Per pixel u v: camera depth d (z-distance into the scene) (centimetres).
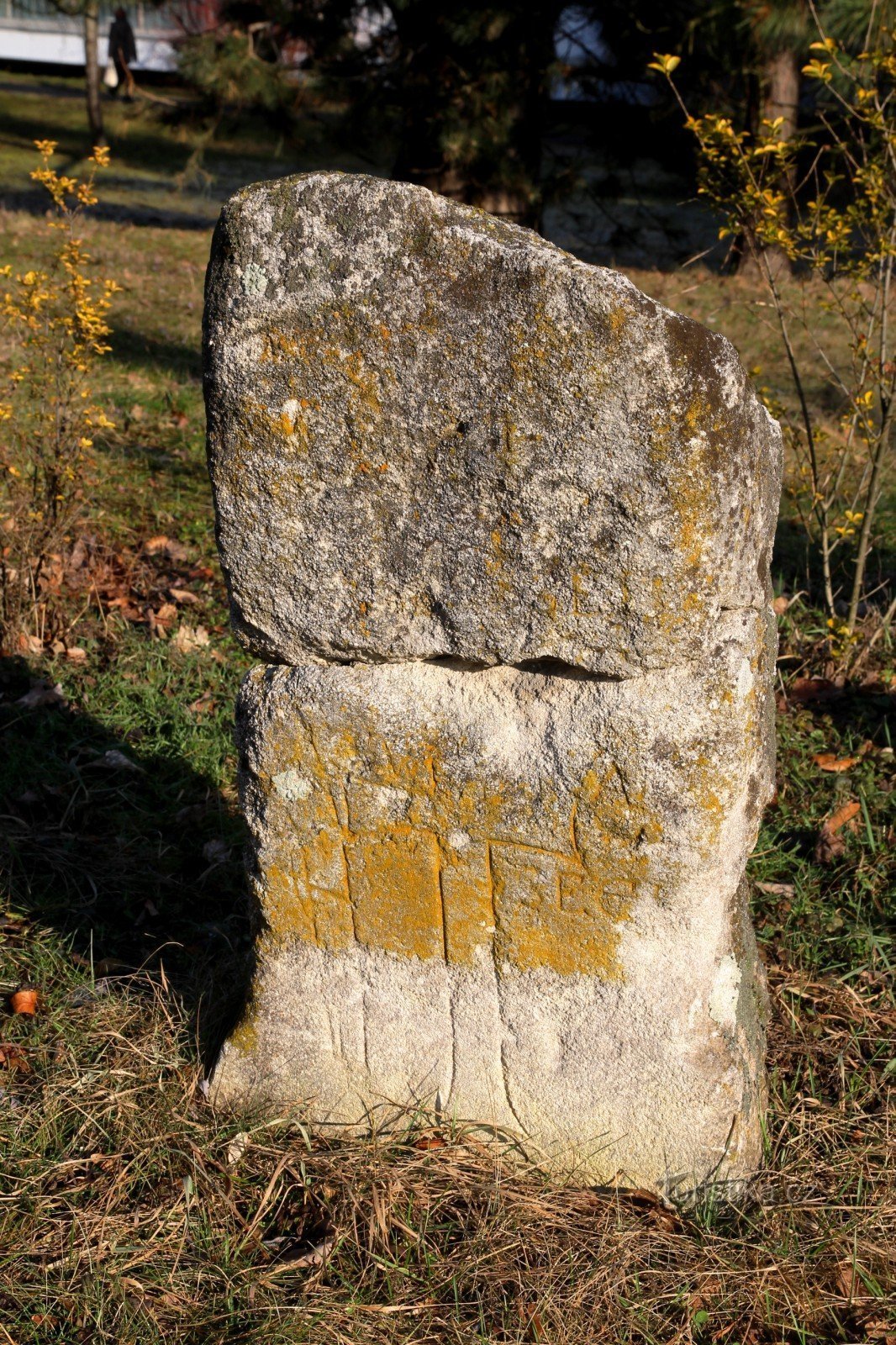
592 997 265
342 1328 238
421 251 232
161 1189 267
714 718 244
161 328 986
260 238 238
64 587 528
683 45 1017
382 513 247
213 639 507
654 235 1695
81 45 2936
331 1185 268
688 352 226
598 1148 272
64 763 417
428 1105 282
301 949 279
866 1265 253
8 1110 282
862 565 492
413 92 1026
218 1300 244
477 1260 251
